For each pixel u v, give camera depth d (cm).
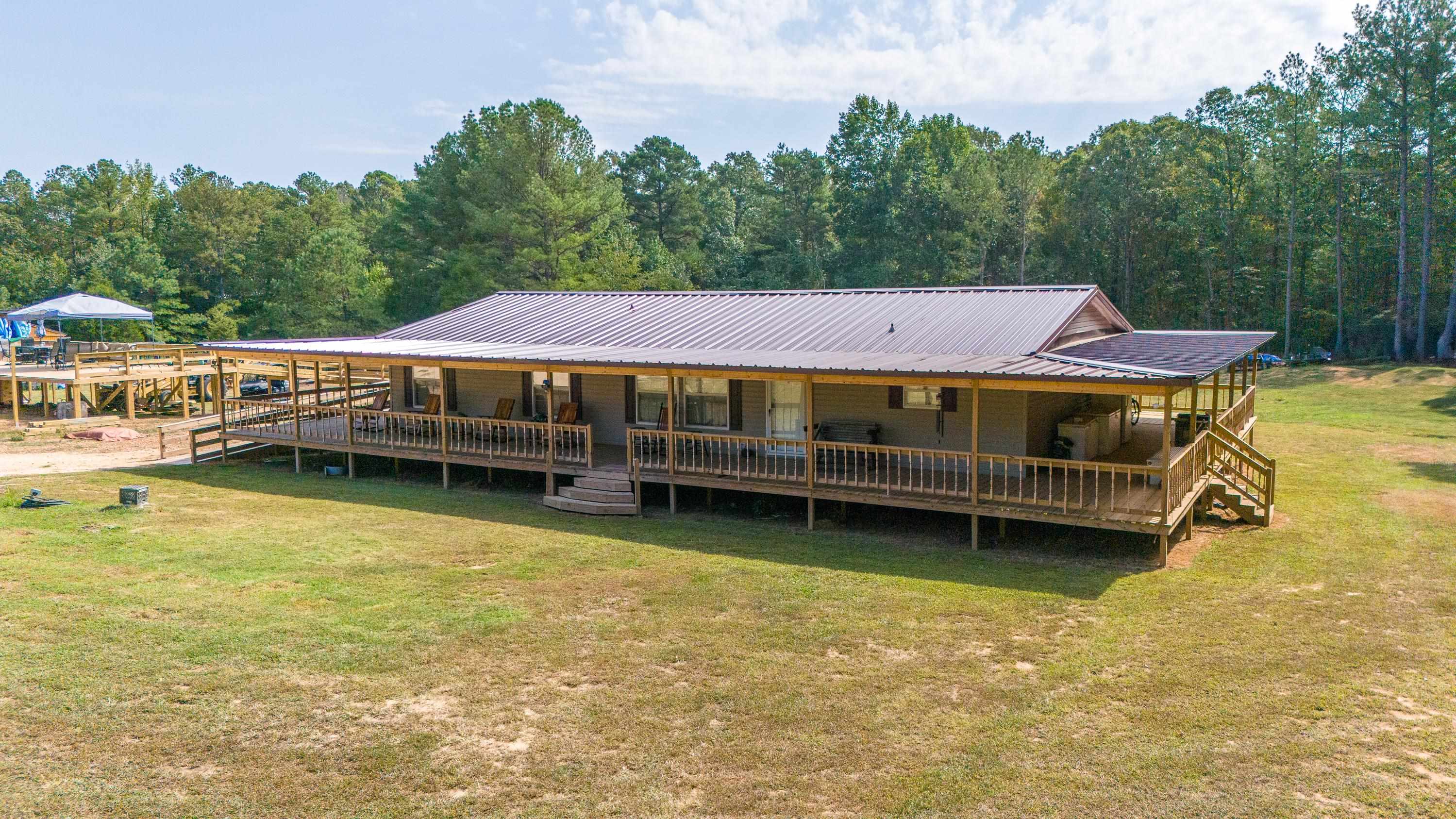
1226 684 940
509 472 2111
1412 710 876
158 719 847
